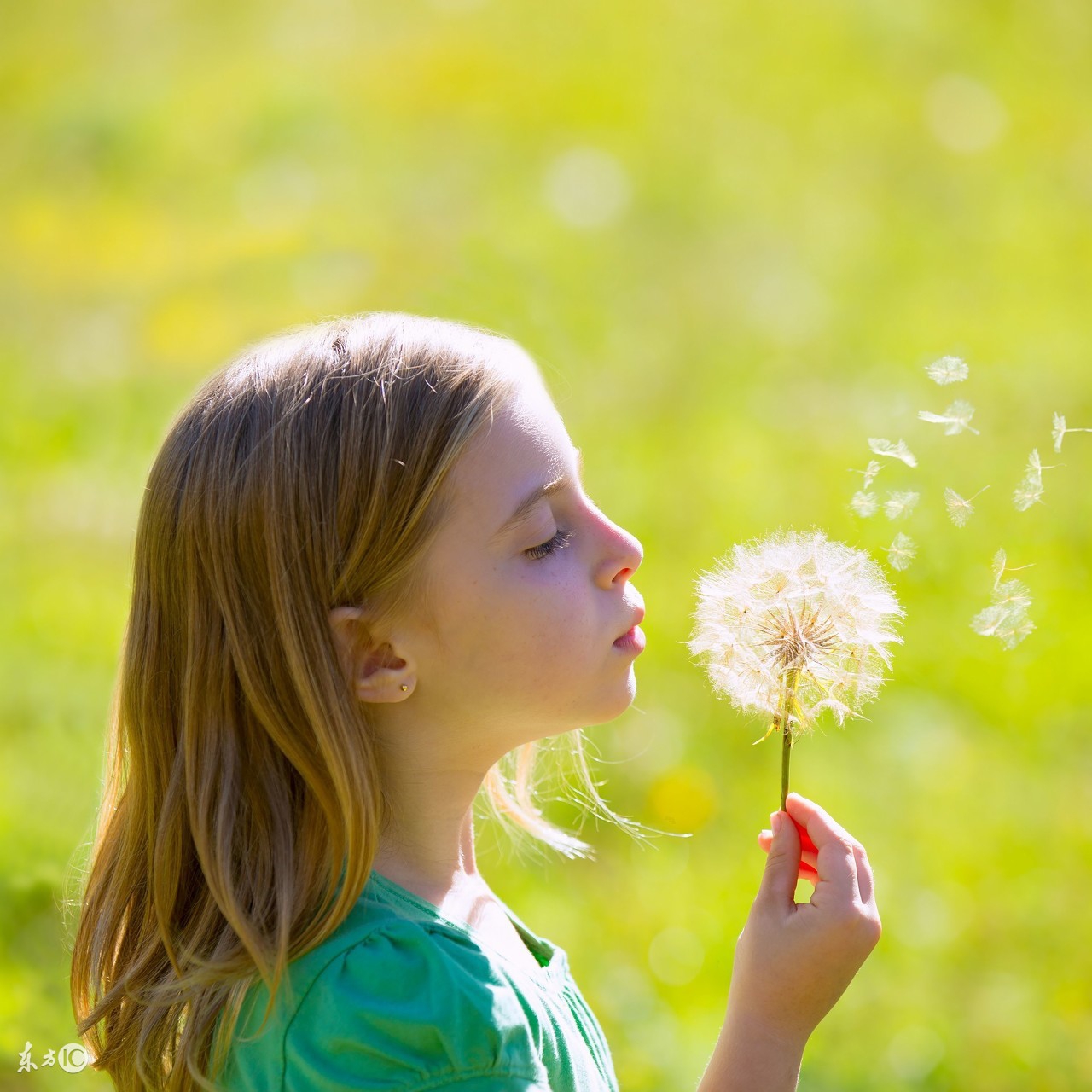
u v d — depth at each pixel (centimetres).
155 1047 205
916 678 543
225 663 201
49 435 824
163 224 1166
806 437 681
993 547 395
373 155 1255
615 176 1185
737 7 1527
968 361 729
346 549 195
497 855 463
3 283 1061
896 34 1432
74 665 586
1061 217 1045
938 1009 414
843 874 209
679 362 810
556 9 1569
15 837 442
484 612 194
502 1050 180
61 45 1557
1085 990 422
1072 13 1441
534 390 205
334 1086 179
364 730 195
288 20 1593
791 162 1196
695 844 488
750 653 211
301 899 193
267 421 199
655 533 631
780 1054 205
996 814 495
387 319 210
